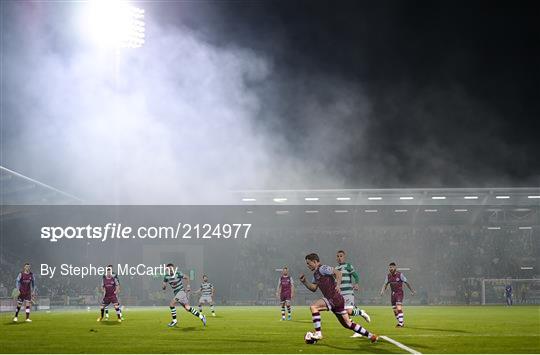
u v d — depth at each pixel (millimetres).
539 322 22578
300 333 17438
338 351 12352
